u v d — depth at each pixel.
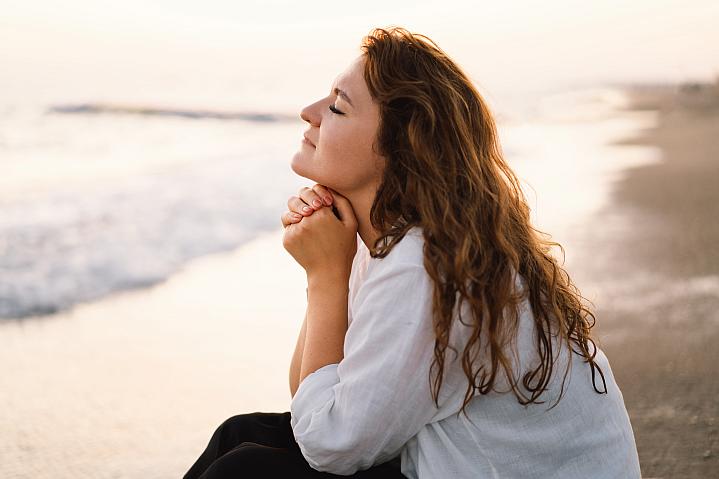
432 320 1.55
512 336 1.59
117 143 16.78
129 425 3.52
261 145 17.72
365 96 1.72
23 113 19.52
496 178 1.75
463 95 1.74
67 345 4.62
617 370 3.81
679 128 21.20
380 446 1.59
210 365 4.34
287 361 4.46
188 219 8.70
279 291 5.98
